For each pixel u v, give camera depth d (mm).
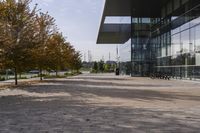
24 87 29844
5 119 11805
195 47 37625
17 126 10430
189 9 39781
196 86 30609
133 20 57656
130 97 19891
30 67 32312
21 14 29891
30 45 30016
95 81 41781
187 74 40500
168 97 19812
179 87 29219
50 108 14812
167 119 11625
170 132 9398
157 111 13680
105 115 12594
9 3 29531
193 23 38344
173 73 46250
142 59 57688
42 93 23219
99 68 114938
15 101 18047
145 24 57531
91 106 15461
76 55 82562
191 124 10648
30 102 17484
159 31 54469
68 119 11727
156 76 50250
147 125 10484
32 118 11992
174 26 46219
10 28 28844
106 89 26969
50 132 9492
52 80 45312
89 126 10375
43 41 37344
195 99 18625
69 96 20703
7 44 26984
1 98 19797
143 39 57594
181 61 42750
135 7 55062
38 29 33812
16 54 28500
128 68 64062
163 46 51844
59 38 51688
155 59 56406
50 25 42125
